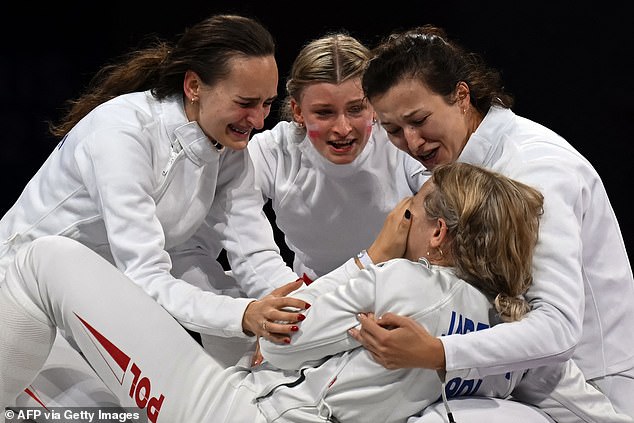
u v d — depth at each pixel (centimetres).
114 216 648
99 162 657
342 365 532
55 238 611
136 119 677
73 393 629
